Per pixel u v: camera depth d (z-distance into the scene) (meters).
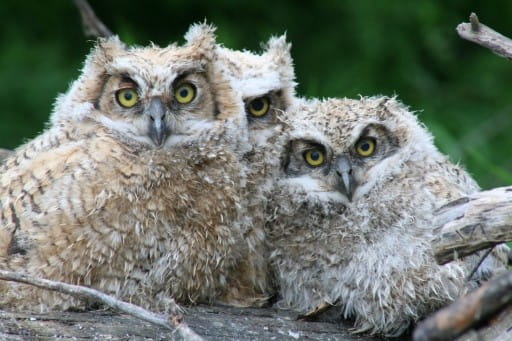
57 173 10.01
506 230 8.42
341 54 19.28
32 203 9.89
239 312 10.58
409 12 19.05
